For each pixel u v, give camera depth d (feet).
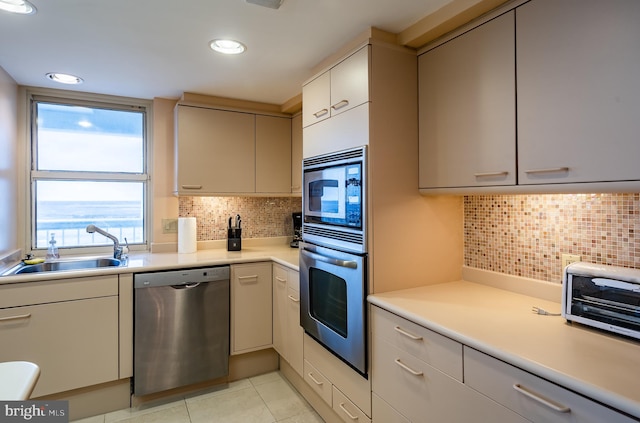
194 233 9.56
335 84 6.41
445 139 5.49
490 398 3.66
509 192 4.61
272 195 10.16
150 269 7.51
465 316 4.57
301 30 5.85
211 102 9.35
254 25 5.68
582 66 3.79
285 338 8.30
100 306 7.06
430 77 5.75
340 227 6.16
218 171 9.39
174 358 7.73
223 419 7.08
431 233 6.21
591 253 4.82
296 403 7.64
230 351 8.40
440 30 5.36
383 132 5.68
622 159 3.49
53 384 6.68
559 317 4.51
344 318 5.98
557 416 3.07
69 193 9.07
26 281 6.44
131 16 5.38
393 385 5.04
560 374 3.03
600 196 4.72
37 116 8.71
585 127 3.77
